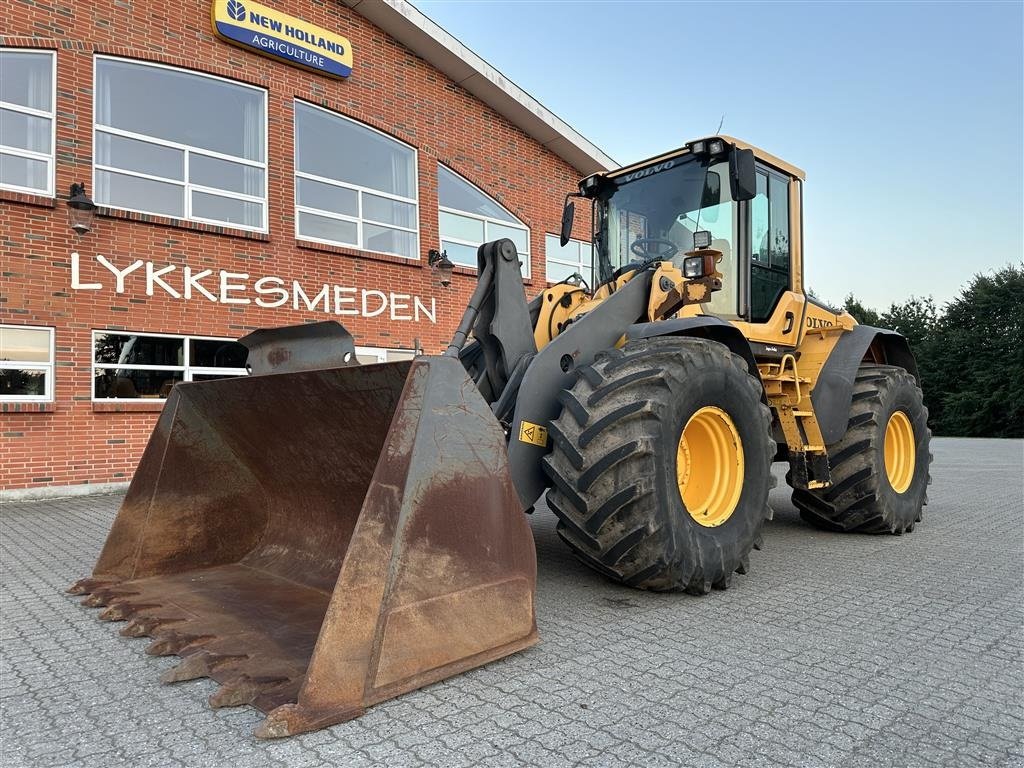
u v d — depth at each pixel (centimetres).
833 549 562
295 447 396
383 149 1220
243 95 1047
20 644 337
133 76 945
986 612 388
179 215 975
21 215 834
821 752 233
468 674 295
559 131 1446
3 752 234
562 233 600
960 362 3575
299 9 1091
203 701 271
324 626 253
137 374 921
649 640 339
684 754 231
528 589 322
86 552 552
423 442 285
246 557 446
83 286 873
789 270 588
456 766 222
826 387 586
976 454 1769
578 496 361
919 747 238
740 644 334
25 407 829
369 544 267
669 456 372
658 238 540
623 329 440
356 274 1138
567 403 374
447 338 1270
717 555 398
